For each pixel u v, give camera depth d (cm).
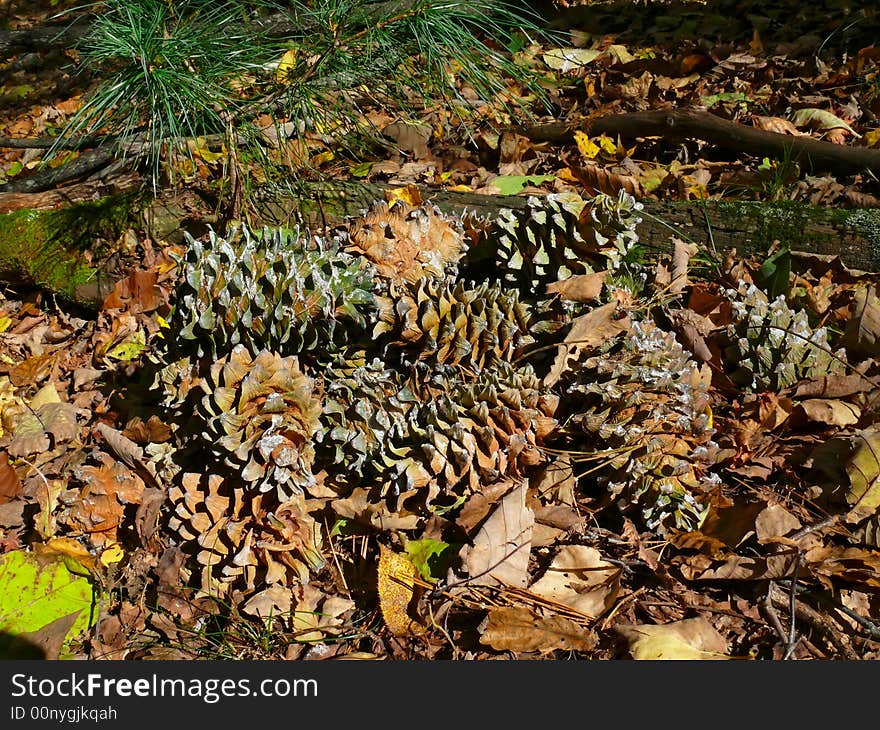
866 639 64
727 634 65
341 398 75
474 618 67
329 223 100
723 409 79
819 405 76
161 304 95
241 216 98
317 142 116
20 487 76
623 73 138
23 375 92
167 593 70
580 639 64
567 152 116
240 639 67
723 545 68
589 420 71
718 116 113
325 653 66
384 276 81
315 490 72
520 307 77
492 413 71
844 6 151
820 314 84
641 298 86
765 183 103
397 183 105
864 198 99
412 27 98
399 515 71
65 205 105
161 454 74
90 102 93
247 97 100
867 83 125
